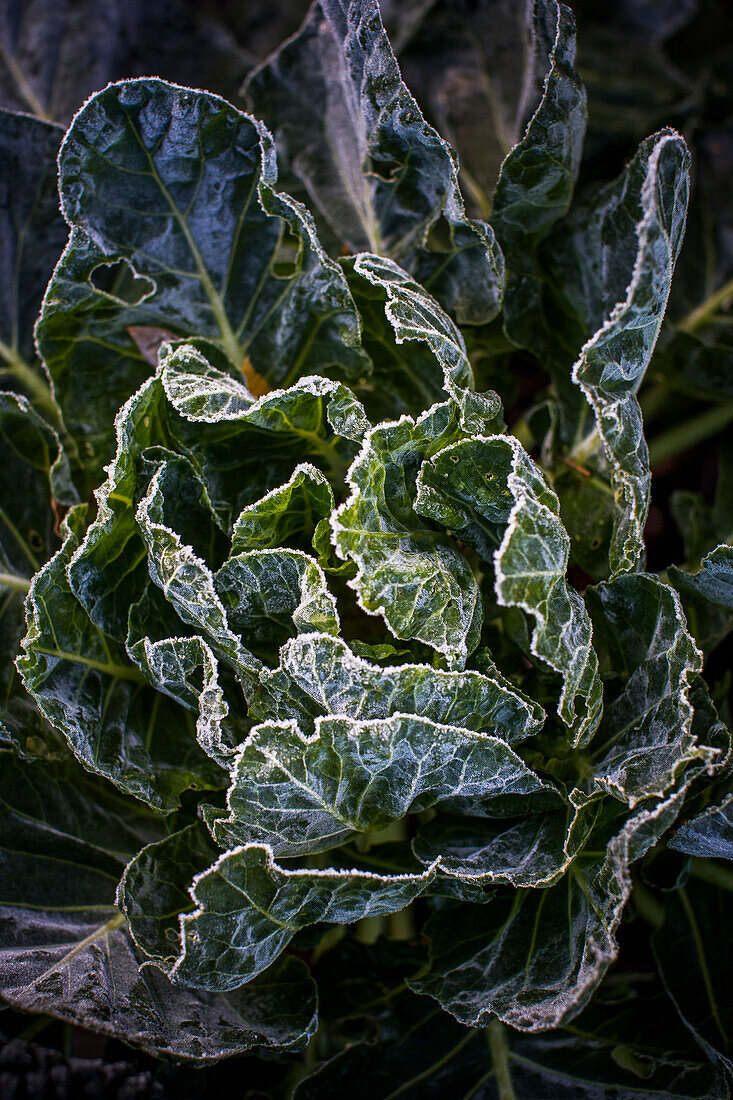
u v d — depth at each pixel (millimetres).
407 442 742
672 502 937
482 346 875
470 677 711
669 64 1021
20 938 783
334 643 698
